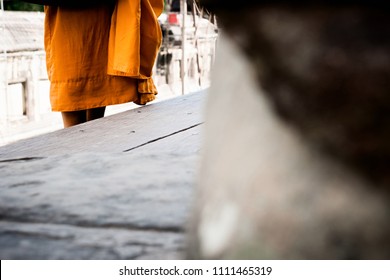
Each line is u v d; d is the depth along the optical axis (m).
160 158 1.67
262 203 0.64
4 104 7.57
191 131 2.22
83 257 0.94
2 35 7.55
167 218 1.11
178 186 1.34
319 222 0.61
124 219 1.12
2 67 7.50
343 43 0.58
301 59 0.59
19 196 1.31
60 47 2.81
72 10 2.76
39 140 2.14
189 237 0.76
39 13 8.59
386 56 0.56
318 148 0.62
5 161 1.75
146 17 2.84
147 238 1.02
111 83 2.87
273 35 0.61
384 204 0.60
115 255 0.94
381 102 0.57
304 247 0.62
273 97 0.64
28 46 8.05
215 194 0.71
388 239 0.60
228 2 0.64
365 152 0.59
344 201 0.61
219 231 0.69
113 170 1.53
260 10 0.62
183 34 11.15
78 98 2.83
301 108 0.61
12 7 10.80
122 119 2.55
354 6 0.58
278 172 0.64
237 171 0.68
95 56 2.82
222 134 0.71
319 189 0.62
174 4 12.79
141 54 2.88
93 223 1.10
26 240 1.03
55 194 1.31
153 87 2.98
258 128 0.67
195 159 1.63
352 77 0.57
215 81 0.77
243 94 0.69
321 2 0.59
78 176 1.48
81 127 2.39
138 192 1.30
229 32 0.67
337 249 0.61
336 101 0.58
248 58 0.67
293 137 0.63
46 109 8.65
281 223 0.63
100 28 2.80
